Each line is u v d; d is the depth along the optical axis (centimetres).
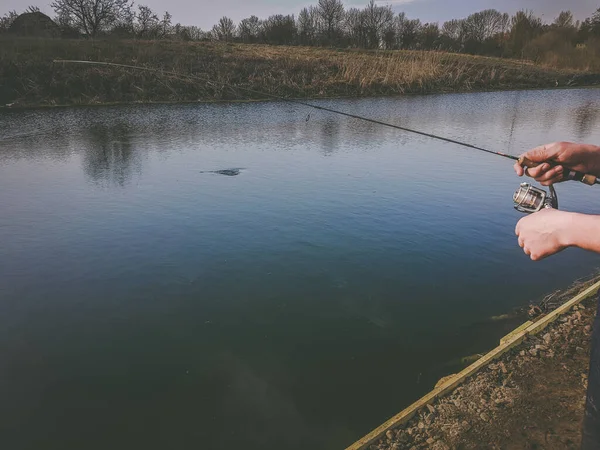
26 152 1278
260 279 586
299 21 5006
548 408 328
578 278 591
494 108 2355
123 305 530
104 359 441
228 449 340
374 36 4791
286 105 2380
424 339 467
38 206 836
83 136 1516
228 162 1180
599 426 121
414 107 2380
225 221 764
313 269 610
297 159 1215
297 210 816
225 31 4834
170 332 483
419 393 392
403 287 568
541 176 191
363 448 303
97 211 812
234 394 396
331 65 3053
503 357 392
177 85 2444
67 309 521
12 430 357
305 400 387
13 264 616
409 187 952
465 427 315
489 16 5378
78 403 386
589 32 4591
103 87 2298
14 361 436
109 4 3725
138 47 2694
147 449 341
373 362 434
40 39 2578
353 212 806
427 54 3756
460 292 556
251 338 473
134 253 650
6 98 2114
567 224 127
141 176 1042
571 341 409
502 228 742
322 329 488
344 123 1870
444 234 718
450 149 1346
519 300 539
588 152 182
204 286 570
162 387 404
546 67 4138
